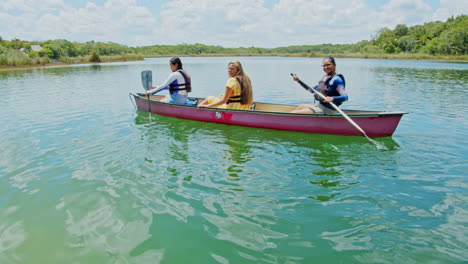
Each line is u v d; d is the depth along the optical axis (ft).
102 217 8.34
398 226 7.80
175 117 20.04
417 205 8.82
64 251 6.96
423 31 239.30
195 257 6.76
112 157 12.75
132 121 19.03
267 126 17.12
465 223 7.88
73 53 154.10
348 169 11.51
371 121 15.15
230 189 9.93
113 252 6.93
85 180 10.57
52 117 19.90
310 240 7.30
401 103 24.84
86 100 26.73
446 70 66.74
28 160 12.35
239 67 18.04
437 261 6.50
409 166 11.69
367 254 6.78
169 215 8.41
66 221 8.14
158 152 13.41
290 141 15.12
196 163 12.16
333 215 8.38
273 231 7.69
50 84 39.81
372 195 9.46
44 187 10.04
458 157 12.47
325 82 16.28
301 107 17.44
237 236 7.49
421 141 14.62
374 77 49.19
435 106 23.20
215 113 18.24
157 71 67.97
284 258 6.68
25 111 21.76
